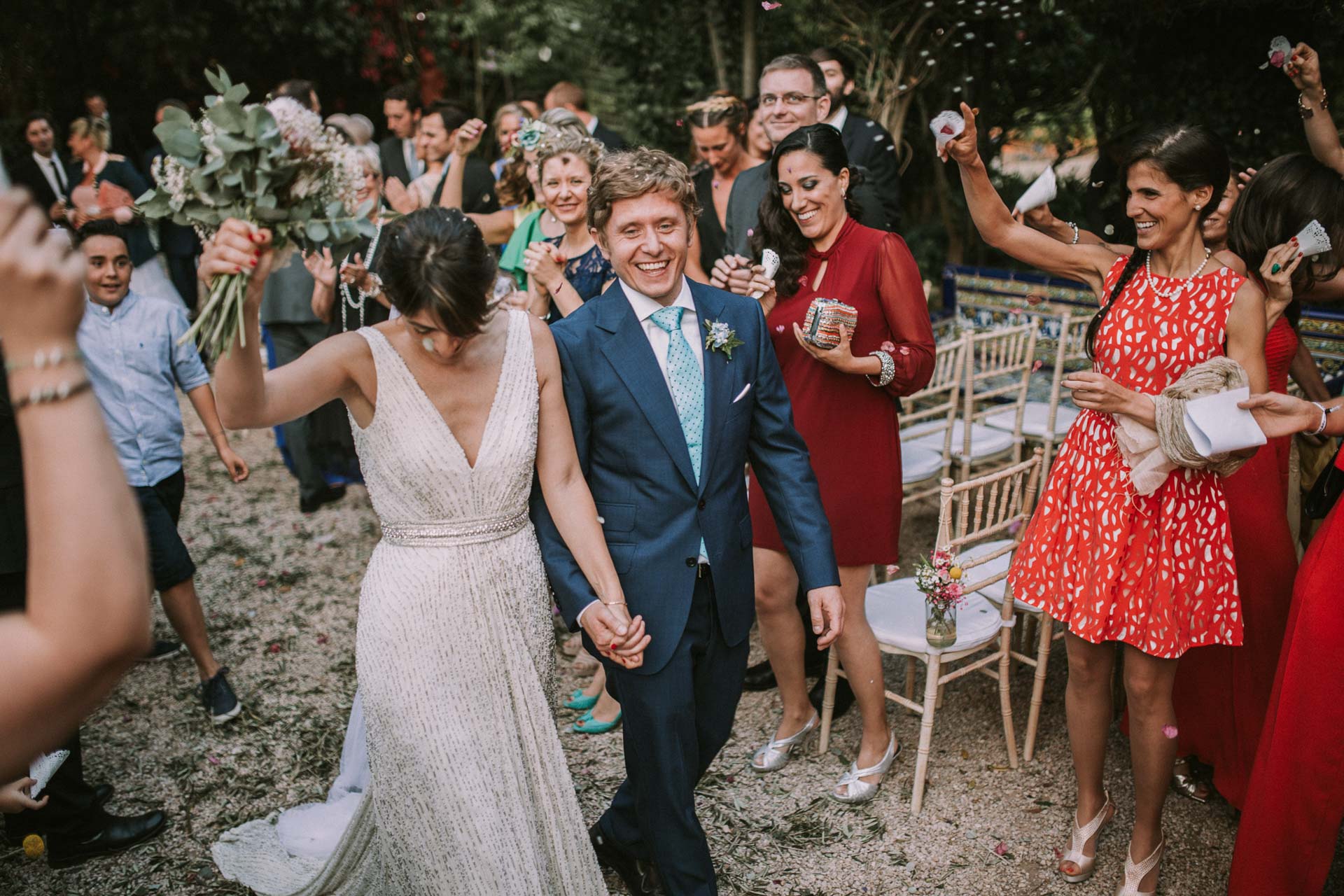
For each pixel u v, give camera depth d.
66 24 9.95
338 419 5.31
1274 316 2.56
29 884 2.79
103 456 0.76
